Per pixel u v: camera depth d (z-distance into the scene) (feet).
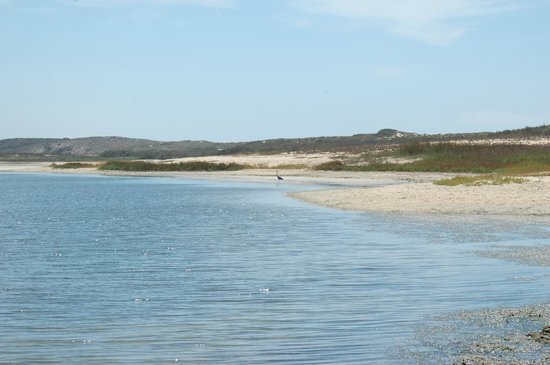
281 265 63.57
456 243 76.02
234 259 68.03
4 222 114.52
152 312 44.52
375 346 35.27
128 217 121.70
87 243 83.61
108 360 33.94
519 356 31.99
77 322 41.91
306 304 46.24
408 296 48.11
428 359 32.45
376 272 58.59
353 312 43.45
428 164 250.16
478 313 41.75
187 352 35.09
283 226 99.14
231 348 35.70
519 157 229.66
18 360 34.04
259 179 255.91
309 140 556.51
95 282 55.88
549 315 40.55
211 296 49.55
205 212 128.26
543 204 112.47
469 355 32.48
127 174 332.19
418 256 67.10
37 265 65.62
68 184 257.55
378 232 88.07
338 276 57.11
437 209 113.09
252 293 50.47
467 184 136.98
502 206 112.27
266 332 38.88
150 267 63.62
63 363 33.53
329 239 82.48
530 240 77.46
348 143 510.17
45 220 118.11
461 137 440.04
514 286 50.31
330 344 36.04
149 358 34.14
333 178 235.40
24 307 46.32
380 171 249.75
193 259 68.49
